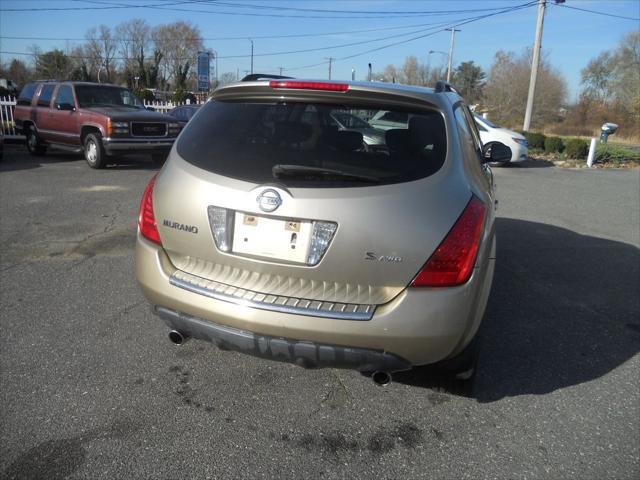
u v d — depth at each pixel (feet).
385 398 9.77
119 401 9.37
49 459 7.92
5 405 9.11
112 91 40.78
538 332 12.80
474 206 8.13
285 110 8.95
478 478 7.89
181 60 263.70
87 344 11.27
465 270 7.83
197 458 8.07
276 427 8.87
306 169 7.89
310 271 7.85
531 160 55.16
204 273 8.60
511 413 9.48
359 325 7.69
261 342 8.07
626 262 18.83
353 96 8.67
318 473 7.88
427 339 7.75
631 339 12.61
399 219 7.64
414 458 8.27
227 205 8.17
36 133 41.45
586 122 162.20
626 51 170.60
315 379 10.32
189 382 10.05
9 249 17.42
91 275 15.24
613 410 9.66
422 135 8.54
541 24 75.97
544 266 17.99
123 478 7.63
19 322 12.13
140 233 9.42
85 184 30.04
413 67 240.32
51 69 253.85
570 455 8.42
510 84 183.01
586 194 33.78
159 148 37.60
